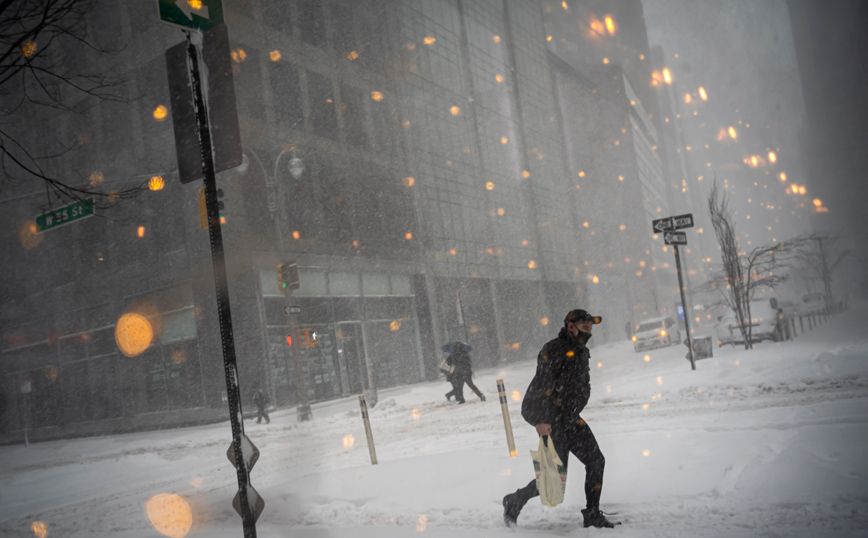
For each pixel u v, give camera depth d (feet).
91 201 35.01
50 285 109.19
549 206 178.50
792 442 19.88
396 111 123.95
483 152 150.00
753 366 45.50
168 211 93.30
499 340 139.13
